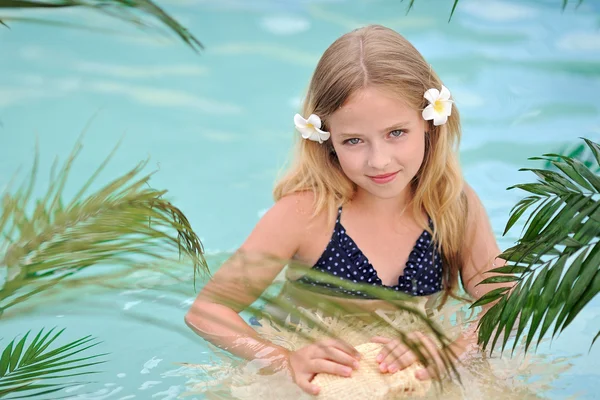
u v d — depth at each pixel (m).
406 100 2.02
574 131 3.52
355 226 2.31
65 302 1.21
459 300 2.31
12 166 3.38
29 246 1.19
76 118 3.81
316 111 2.14
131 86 4.12
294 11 4.93
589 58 4.22
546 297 1.33
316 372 1.83
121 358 1.98
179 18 4.79
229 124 3.84
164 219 1.29
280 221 2.30
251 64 4.37
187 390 1.84
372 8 4.94
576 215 1.36
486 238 2.37
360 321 2.09
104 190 1.31
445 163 2.28
